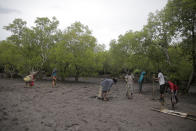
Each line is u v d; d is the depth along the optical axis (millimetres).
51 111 5676
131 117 5414
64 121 4672
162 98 8289
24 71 23719
